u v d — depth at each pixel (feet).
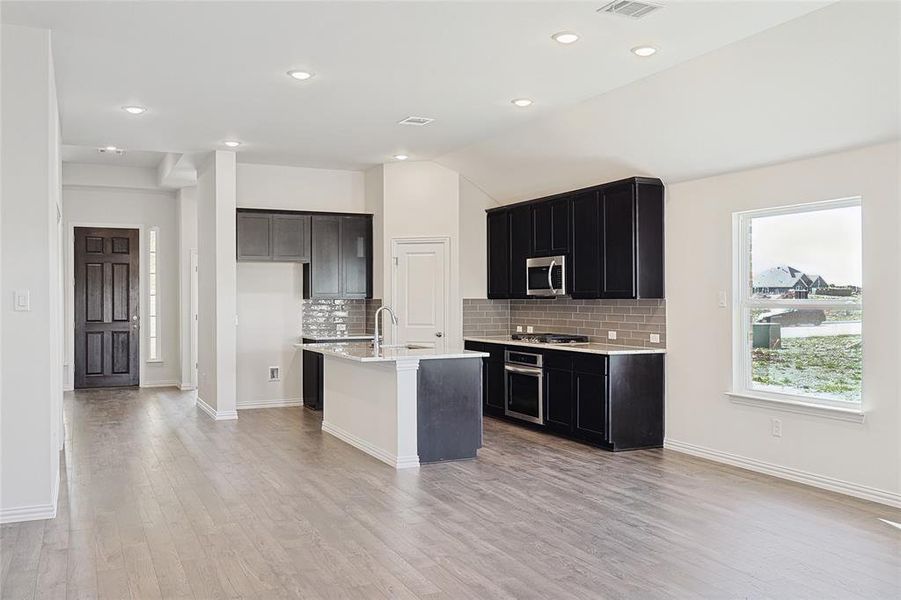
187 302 35.14
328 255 29.60
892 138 15.42
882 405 15.76
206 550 13.01
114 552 12.90
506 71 17.04
